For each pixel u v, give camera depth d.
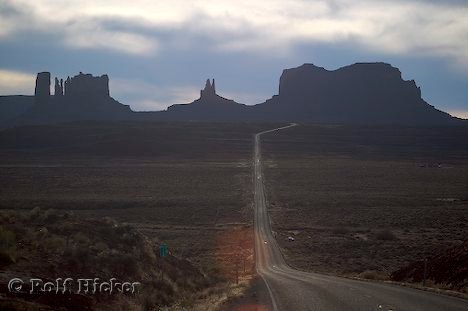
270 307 18.52
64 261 18.20
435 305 17.66
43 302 14.05
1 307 12.30
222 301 20.02
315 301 19.50
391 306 17.61
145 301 17.95
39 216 25.30
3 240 17.75
